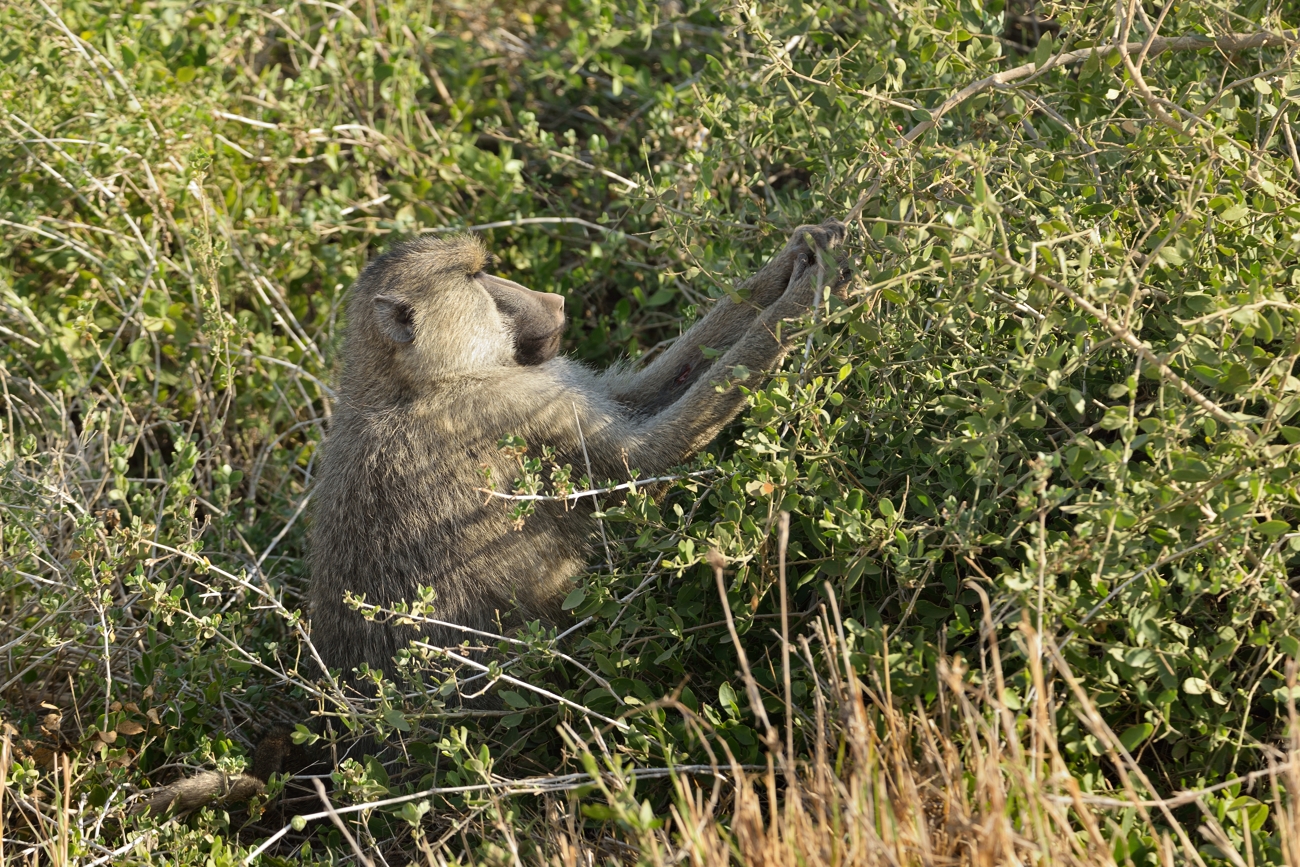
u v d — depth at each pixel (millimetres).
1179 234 6469
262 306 10602
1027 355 6172
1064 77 7820
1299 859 5059
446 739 6613
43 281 10844
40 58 10477
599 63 11195
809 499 6852
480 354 8227
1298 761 5230
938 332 6984
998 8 9008
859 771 5293
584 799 6727
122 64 10617
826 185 8219
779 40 8672
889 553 6559
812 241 6984
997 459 6438
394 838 7109
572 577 7816
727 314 8508
